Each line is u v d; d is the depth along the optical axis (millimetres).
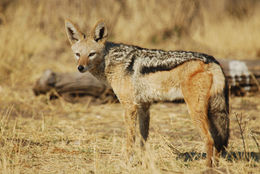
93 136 10430
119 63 8836
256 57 22203
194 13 24672
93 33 9086
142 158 7902
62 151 9172
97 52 8945
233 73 14867
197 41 22953
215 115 7859
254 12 27594
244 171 7375
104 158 8711
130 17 24406
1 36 18719
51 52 21641
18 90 15984
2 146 9102
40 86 14336
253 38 23688
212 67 7812
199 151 9297
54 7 23109
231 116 11938
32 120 12078
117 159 8562
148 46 22266
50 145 9609
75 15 22766
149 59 8516
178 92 8141
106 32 9000
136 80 8609
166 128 11477
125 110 8797
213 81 7719
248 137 10078
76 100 14594
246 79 14883
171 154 8891
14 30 19734
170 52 8383
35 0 23359
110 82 9047
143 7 24828
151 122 12172
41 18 22938
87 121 12398
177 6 24469
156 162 8086
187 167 8102
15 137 9961
